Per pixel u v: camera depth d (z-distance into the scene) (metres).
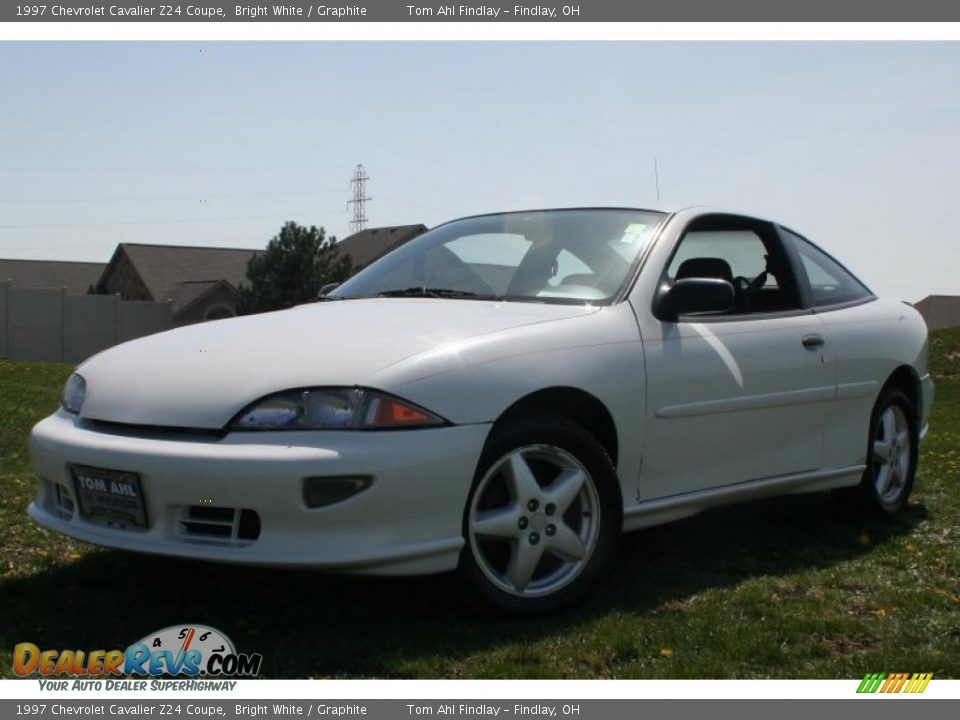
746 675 3.33
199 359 3.78
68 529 3.77
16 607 3.87
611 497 3.97
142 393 3.70
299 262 44.22
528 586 3.81
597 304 4.26
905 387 5.84
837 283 5.57
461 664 3.35
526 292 4.45
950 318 68.69
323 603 3.94
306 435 3.39
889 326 5.60
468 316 4.04
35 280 60.41
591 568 3.92
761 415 4.69
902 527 5.51
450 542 3.53
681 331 4.38
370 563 3.38
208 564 4.43
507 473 3.72
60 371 13.75
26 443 7.59
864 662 3.45
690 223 4.77
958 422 16.38
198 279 56.47
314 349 3.67
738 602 4.07
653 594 4.16
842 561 4.78
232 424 3.47
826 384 5.03
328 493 3.37
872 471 5.47
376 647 3.48
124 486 3.57
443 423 3.52
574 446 3.86
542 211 5.03
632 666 3.37
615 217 4.79
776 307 5.11
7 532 4.91
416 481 3.44
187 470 3.41
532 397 3.83
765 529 5.36
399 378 3.49
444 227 5.28
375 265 5.18
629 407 4.08
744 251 5.08
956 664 3.43
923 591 4.25
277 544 3.37
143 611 3.84
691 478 4.43
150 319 36.81
